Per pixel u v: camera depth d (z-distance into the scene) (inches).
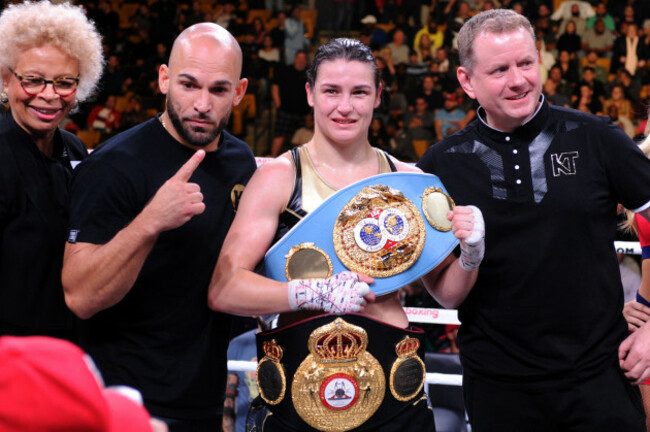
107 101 355.3
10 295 71.5
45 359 25.5
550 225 72.6
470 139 77.2
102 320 71.2
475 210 67.9
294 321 68.5
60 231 73.5
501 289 73.8
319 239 67.0
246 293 65.1
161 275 70.5
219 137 76.3
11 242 71.1
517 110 72.6
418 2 381.7
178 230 70.2
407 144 341.7
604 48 366.9
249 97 355.3
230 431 117.9
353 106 68.0
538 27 370.6
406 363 67.5
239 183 75.2
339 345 65.4
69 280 66.2
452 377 96.8
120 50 378.6
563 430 73.6
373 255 67.2
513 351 73.5
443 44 369.1
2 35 70.5
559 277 72.3
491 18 74.1
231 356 119.3
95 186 68.6
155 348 70.9
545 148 74.4
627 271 127.3
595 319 72.4
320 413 65.4
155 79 365.4
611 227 74.5
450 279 72.9
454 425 115.4
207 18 380.2
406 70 361.7
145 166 70.7
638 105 350.9
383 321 68.9
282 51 364.8
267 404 67.6
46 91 70.8
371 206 67.6
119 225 68.9
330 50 68.9
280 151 348.2
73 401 25.2
